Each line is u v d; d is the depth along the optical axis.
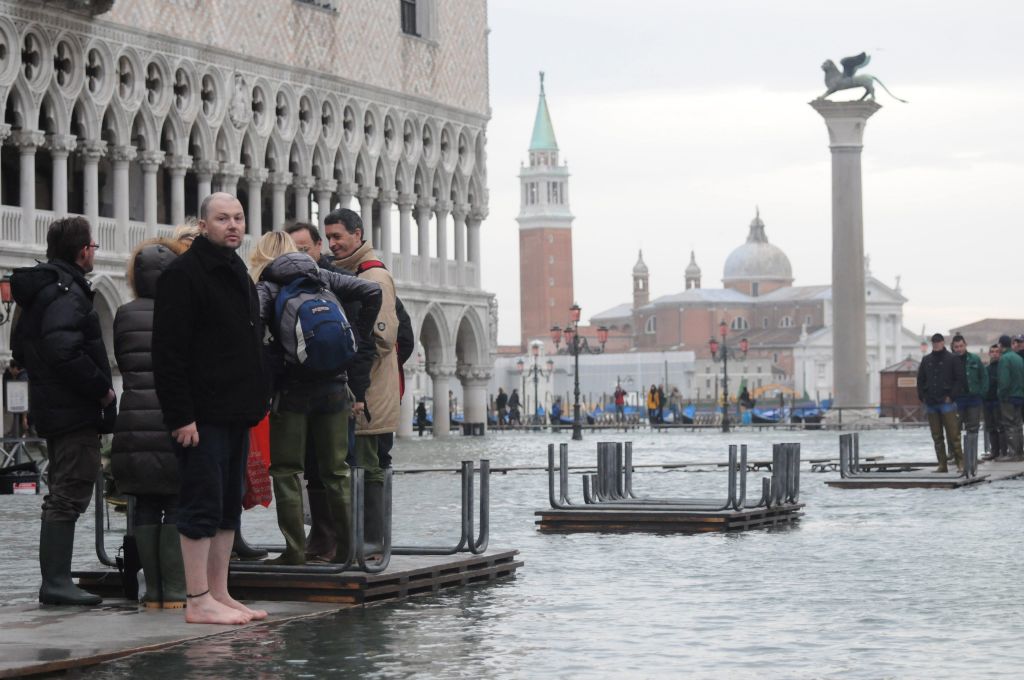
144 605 19.03
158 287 17.48
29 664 15.06
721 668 15.25
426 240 90.88
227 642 16.72
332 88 82.19
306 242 20.62
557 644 16.58
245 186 80.94
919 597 19.92
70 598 19.06
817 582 21.45
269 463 20.98
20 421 61.59
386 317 20.97
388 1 86.50
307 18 80.00
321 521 21.27
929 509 33.84
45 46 63.91
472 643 16.64
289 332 19.19
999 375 51.16
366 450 21.58
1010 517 31.78
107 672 15.16
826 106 114.69
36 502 40.09
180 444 17.55
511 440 88.88
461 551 22.33
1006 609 18.92
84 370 18.61
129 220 69.00
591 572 22.72
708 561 24.06
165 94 70.56
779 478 31.16
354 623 17.92
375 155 85.75
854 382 115.19
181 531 17.69
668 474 50.28
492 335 96.56
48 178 70.19
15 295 18.80
